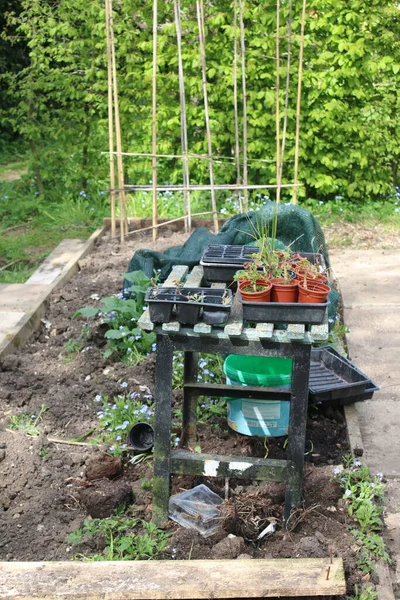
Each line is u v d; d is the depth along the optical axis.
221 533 3.55
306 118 9.13
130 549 3.46
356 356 5.69
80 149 10.03
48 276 7.41
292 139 9.18
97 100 9.53
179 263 6.21
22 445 4.30
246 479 3.80
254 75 8.93
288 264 3.74
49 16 9.91
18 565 3.22
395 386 5.24
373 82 9.65
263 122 9.04
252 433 4.28
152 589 3.06
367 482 3.87
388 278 7.19
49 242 8.85
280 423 4.27
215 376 5.05
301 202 9.53
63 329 6.01
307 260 3.80
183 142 8.32
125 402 4.77
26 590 3.07
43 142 11.13
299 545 3.42
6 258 8.39
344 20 8.87
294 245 6.00
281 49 8.96
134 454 4.23
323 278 3.60
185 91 9.20
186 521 3.67
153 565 3.21
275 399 4.09
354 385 4.68
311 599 3.10
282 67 8.86
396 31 9.24
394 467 4.26
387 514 3.83
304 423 3.49
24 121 10.91
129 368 5.25
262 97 8.93
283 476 3.55
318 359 5.17
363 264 7.61
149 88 9.32
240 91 9.09
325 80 8.91
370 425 4.74
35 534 3.65
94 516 3.73
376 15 8.94
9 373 5.24
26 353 5.64
